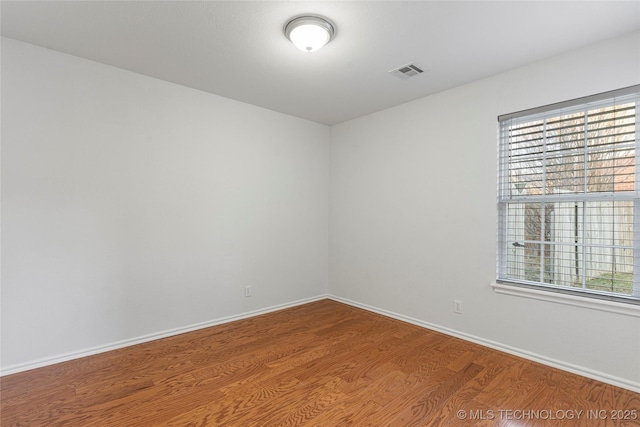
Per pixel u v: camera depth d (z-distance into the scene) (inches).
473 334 115.5
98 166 104.8
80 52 98.0
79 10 77.4
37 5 75.5
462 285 118.7
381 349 109.9
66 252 99.2
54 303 97.3
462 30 83.6
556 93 96.4
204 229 129.3
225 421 72.1
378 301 149.5
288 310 154.3
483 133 113.0
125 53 98.5
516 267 108.0
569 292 95.1
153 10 77.3
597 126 91.3
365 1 72.4
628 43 84.5
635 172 85.4
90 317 103.7
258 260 146.9
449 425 71.0
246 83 119.6
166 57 100.7
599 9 74.4
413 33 85.1
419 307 132.6
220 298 134.5
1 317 89.4
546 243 101.0
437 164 126.5
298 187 162.1
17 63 91.6
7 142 90.2
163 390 84.0
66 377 89.7
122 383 87.1
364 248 156.3
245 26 83.3
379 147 149.6
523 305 103.1
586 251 94.0
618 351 85.6
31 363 93.6
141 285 113.9
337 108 146.6
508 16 77.4
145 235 114.7
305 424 71.2
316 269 171.3
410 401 79.7
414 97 132.0
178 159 122.1
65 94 98.9
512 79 105.7
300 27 79.6
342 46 92.1
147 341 115.0
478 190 114.3
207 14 78.4
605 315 87.7
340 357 103.7
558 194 98.5
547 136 100.6
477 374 92.7
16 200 91.4
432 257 128.0
